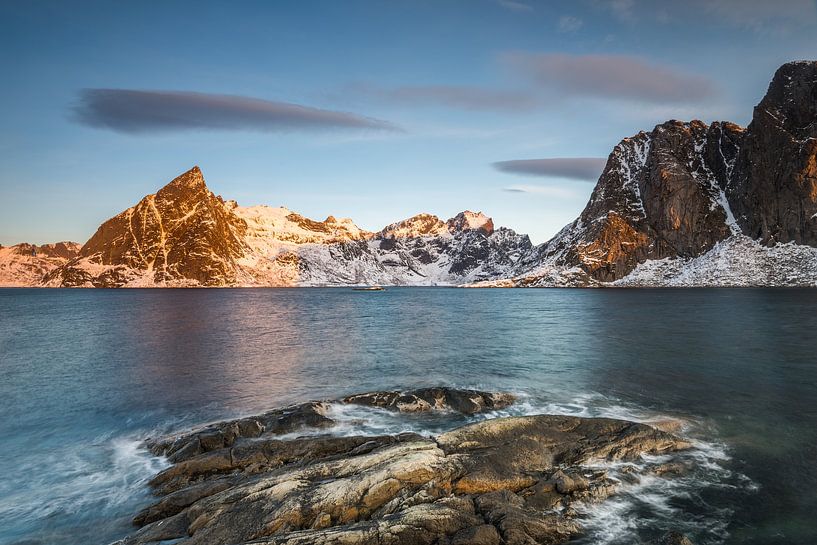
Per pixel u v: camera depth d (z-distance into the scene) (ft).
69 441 63.87
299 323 218.79
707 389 83.82
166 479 50.67
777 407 72.38
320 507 39.09
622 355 118.73
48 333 183.21
